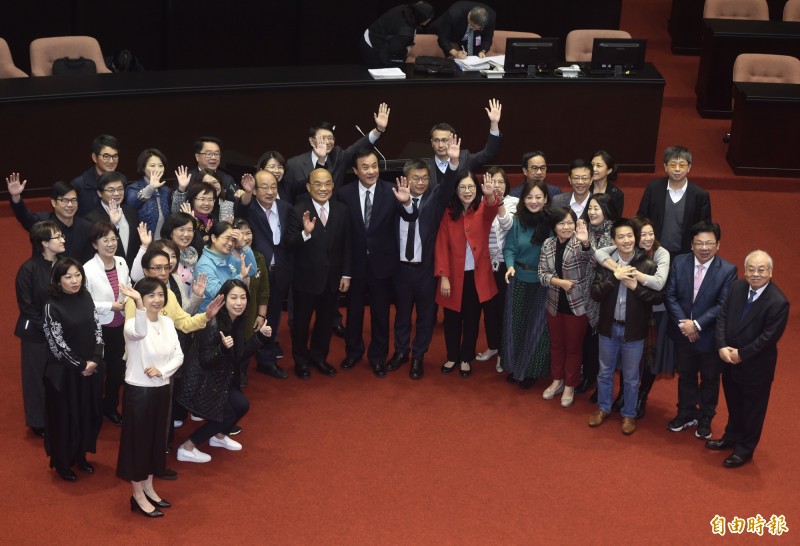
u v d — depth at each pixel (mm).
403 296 7984
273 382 7973
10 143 10297
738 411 7082
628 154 11719
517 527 6441
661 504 6688
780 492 6832
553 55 11398
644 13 16312
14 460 6953
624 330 7133
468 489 6785
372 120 11172
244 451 7125
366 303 9086
